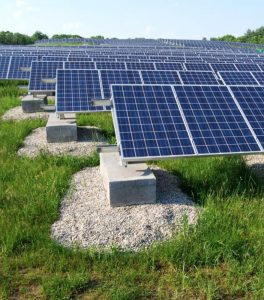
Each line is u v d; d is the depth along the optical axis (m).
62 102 6.74
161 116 4.43
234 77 8.65
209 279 3.01
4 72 12.30
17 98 10.72
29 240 3.53
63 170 5.14
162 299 2.81
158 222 3.74
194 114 4.52
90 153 6.03
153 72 8.25
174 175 5.02
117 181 4.00
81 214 3.96
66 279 2.96
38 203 4.12
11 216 3.92
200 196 4.27
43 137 6.86
